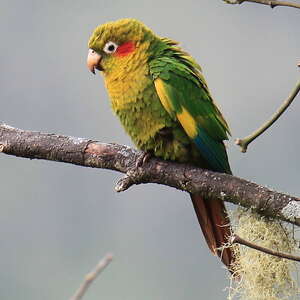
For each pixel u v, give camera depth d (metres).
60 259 17.19
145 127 6.93
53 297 16.62
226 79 20.12
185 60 7.07
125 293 15.77
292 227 6.17
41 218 17.80
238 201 6.15
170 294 15.54
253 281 6.22
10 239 17.98
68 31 21.92
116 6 21.92
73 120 19.44
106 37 7.04
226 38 21.34
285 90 19.64
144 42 6.99
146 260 16.38
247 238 6.23
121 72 6.96
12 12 21.97
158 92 6.81
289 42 21.02
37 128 19.56
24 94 20.27
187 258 16.14
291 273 6.19
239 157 16.16
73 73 21.11
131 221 16.95
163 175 6.45
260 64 20.38
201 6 22.05
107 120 19.28
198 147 6.88
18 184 18.31
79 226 17.34
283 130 17.59
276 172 16.30
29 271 17.30
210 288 15.10
